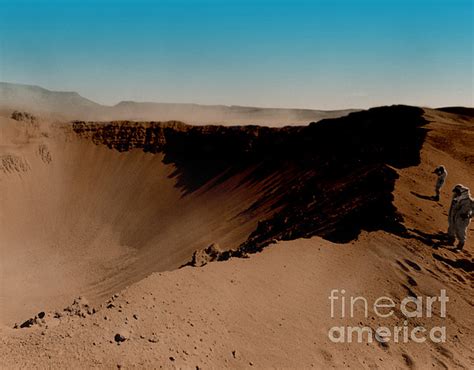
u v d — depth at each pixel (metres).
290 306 10.66
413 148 33.66
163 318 8.52
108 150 80.62
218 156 68.38
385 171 25.55
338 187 26.73
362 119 46.94
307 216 24.17
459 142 42.88
